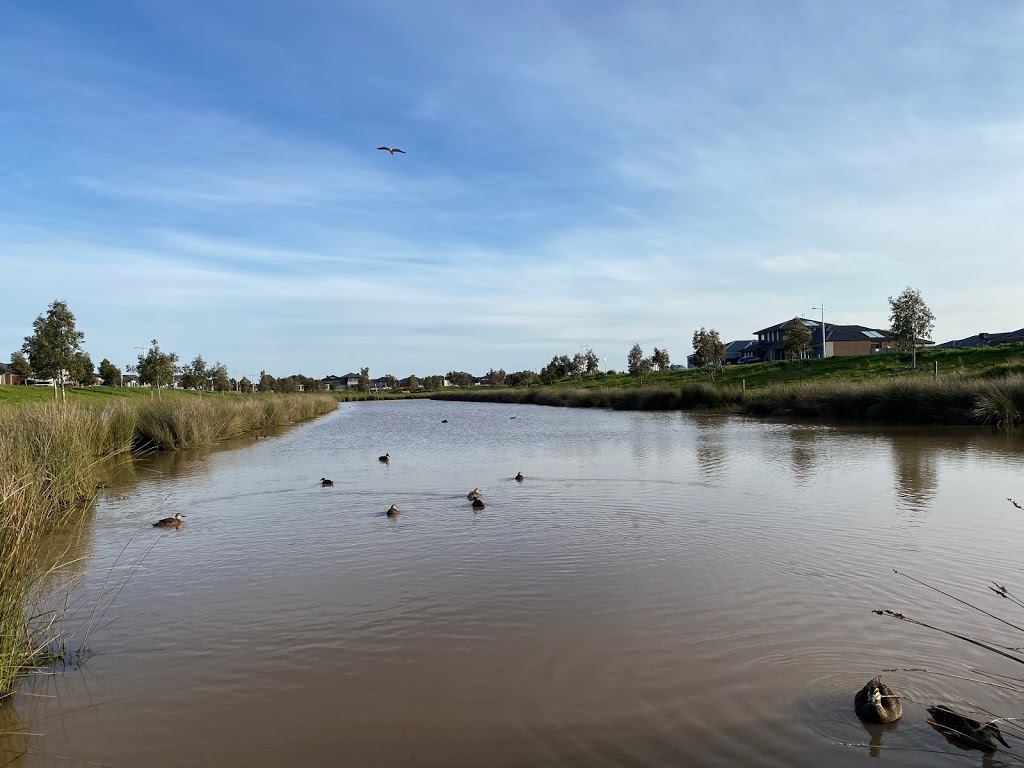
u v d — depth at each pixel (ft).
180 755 15.81
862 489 45.06
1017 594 24.67
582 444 82.12
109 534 36.88
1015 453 61.05
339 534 36.24
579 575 28.14
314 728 16.87
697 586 26.37
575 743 15.98
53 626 23.65
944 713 16.30
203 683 19.35
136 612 25.02
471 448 81.00
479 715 17.31
